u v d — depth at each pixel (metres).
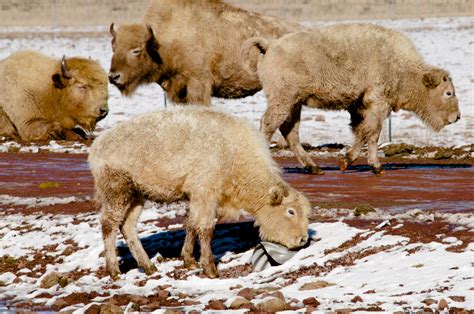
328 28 51.41
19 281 35.09
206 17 63.00
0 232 44.06
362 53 50.59
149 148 33.00
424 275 29.66
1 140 77.75
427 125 53.44
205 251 33.16
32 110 76.69
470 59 128.12
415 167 56.78
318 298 28.23
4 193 52.81
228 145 33.06
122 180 33.41
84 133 79.31
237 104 98.19
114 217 33.69
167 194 33.47
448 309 25.67
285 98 50.94
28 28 196.88
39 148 72.19
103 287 32.88
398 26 173.38
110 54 147.62
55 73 76.81
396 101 52.44
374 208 41.31
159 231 40.97
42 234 42.75
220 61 63.12
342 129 82.19
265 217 33.97
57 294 32.22
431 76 51.78
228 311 27.42
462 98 96.81
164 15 63.00
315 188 48.09
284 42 51.03
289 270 32.78
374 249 33.72
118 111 98.00
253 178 33.47
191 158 32.75
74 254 38.62
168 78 63.81
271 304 27.30
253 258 34.47
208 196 32.94
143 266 34.56
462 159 61.09
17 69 76.81
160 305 29.09
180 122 33.16
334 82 50.69
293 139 53.62
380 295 27.95
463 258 30.80
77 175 58.47
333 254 33.72
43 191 52.84
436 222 36.69
